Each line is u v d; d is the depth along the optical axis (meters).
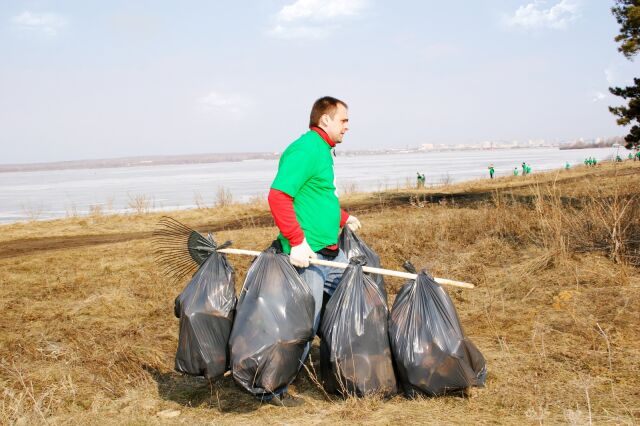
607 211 7.75
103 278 7.73
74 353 4.47
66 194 52.22
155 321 5.68
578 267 6.50
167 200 36.19
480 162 129.00
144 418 3.36
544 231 7.92
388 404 3.44
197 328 3.49
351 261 3.71
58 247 11.68
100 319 5.79
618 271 6.14
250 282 3.53
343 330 3.49
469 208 13.28
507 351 4.33
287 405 3.52
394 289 6.57
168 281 7.29
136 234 13.40
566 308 5.33
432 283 3.61
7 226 15.20
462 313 5.51
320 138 3.65
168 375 4.18
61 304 6.46
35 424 3.24
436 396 3.48
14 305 6.44
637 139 16.25
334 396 3.62
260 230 11.88
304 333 3.45
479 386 3.57
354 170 94.38
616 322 4.84
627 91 15.78
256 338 3.36
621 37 14.94
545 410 3.23
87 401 3.69
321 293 3.74
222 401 3.64
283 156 3.65
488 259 7.52
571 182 21.38
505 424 3.08
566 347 4.35
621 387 3.55
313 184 3.66
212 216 16.70
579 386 3.56
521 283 6.26
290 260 3.53
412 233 9.57
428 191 22.75
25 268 8.73
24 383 3.85
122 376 4.07
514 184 25.12
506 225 9.07
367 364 3.45
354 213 14.77
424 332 3.46
